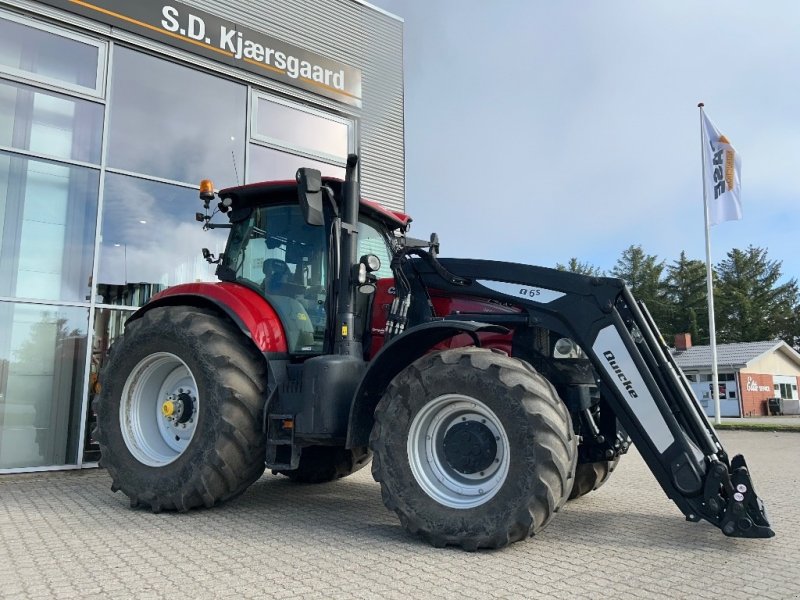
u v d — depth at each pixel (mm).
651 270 53906
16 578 2891
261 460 4352
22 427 6273
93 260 6805
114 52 7133
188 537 3686
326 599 2615
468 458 3549
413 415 3645
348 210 4410
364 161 9758
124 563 3137
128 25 7172
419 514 3510
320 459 5625
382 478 3650
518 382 3414
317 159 8938
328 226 4629
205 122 7867
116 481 4531
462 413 3652
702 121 16031
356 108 9492
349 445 3807
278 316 4613
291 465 4082
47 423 6410
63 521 4113
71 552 3344
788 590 2748
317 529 3893
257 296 4719
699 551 3404
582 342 3840
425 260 4457
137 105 7297
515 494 3297
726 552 3389
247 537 3688
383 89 10211
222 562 3156
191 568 3051
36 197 6562
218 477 4223
